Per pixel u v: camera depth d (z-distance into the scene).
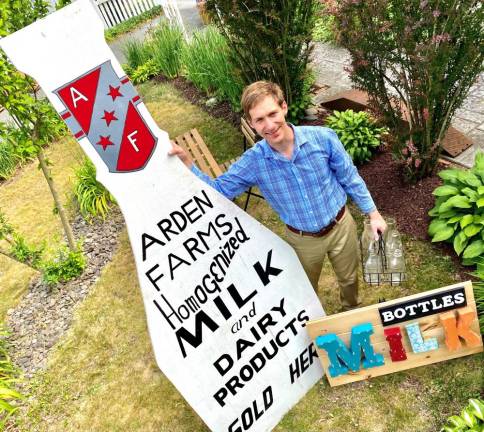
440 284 3.39
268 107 2.00
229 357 2.53
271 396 2.74
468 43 3.22
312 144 2.19
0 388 3.23
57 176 6.50
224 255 2.44
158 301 2.26
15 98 3.60
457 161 4.22
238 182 2.43
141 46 8.76
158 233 2.21
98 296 4.34
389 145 4.00
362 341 2.62
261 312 2.62
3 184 6.80
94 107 1.93
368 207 2.50
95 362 3.74
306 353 2.85
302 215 2.45
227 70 5.80
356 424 2.81
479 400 2.44
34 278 4.84
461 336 2.56
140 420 3.23
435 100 3.51
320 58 6.80
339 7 3.46
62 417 3.41
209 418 2.51
